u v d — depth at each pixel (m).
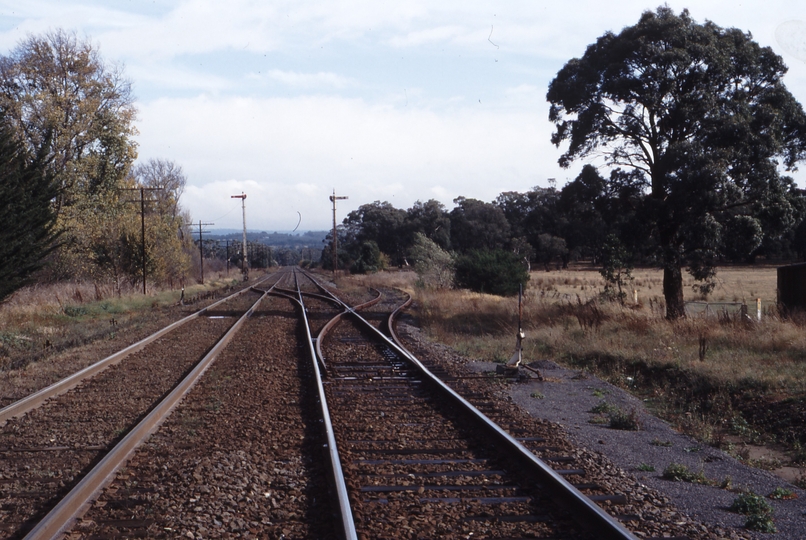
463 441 7.80
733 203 22.89
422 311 26.95
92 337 18.28
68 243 37.53
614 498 5.90
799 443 8.30
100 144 42.59
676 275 24.09
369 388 11.11
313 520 5.39
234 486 6.18
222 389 10.95
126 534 5.07
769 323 15.66
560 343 16.27
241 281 73.25
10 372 12.75
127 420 8.84
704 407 10.34
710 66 22.98
